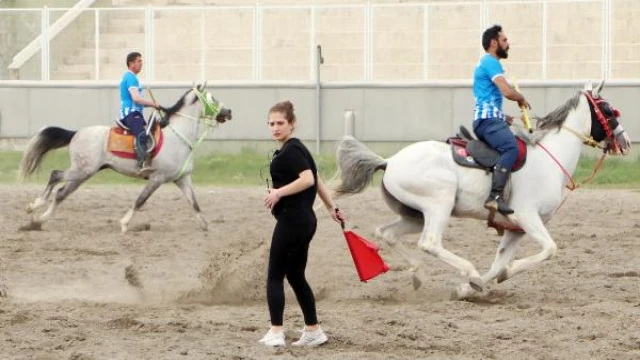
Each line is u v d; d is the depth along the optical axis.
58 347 9.53
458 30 29.92
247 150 28.62
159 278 13.52
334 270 14.00
